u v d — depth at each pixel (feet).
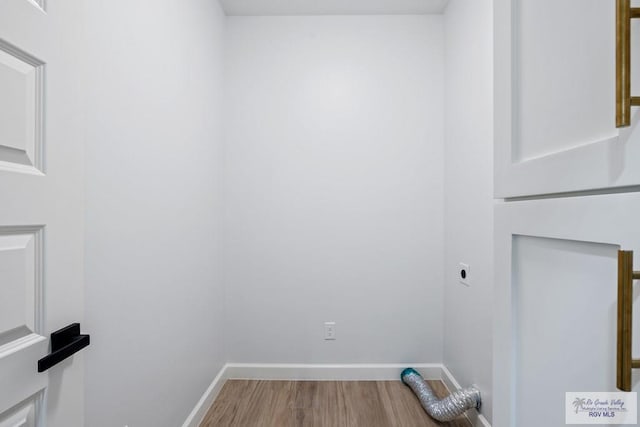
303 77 7.23
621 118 1.15
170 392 4.67
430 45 7.19
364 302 7.27
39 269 2.09
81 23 2.46
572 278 1.61
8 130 1.89
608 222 1.36
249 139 7.25
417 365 7.21
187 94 5.25
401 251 7.26
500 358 2.24
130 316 3.72
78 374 2.43
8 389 1.84
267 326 7.27
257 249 7.28
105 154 3.30
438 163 7.20
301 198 7.27
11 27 1.88
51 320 2.17
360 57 7.23
